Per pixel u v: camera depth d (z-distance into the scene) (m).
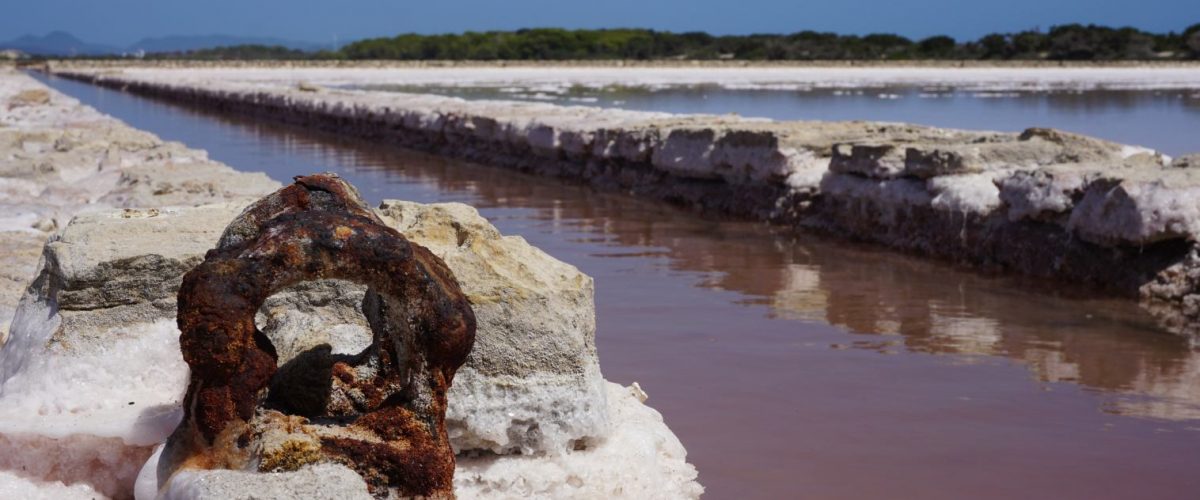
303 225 2.93
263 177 8.54
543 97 37.56
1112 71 64.44
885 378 5.64
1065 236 8.25
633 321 6.91
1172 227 7.27
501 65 78.38
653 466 3.82
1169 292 7.34
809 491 4.11
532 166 16.78
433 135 20.59
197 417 2.89
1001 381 5.59
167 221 4.21
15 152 11.16
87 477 3.57
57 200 8.88
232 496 2.62
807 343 6.37
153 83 44.88
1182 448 4.61
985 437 4.74
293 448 2.83
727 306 7.38
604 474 3.65
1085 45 80.12
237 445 2.88
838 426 4.87
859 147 10.30
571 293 3.75
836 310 7.26
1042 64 73.19
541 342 3.65
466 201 13.24
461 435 3.59
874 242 10.08
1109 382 5.58
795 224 11.06
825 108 30.31
